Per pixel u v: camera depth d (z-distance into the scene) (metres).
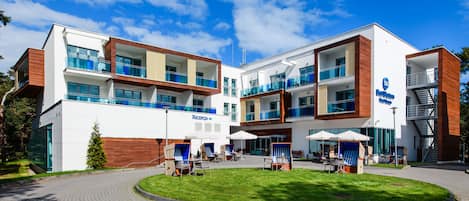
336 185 12.07
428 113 30.92
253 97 37.06
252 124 36.75
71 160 20.59
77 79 25.77
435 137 29.39
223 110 37.31
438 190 11.05
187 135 26.19
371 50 26.67
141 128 24.36
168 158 14.95
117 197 10.11
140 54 29.52
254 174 15.25
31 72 26.83
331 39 30.53
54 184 13.23
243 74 39.94
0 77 35.59
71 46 25.58
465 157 32.66
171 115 26.42
